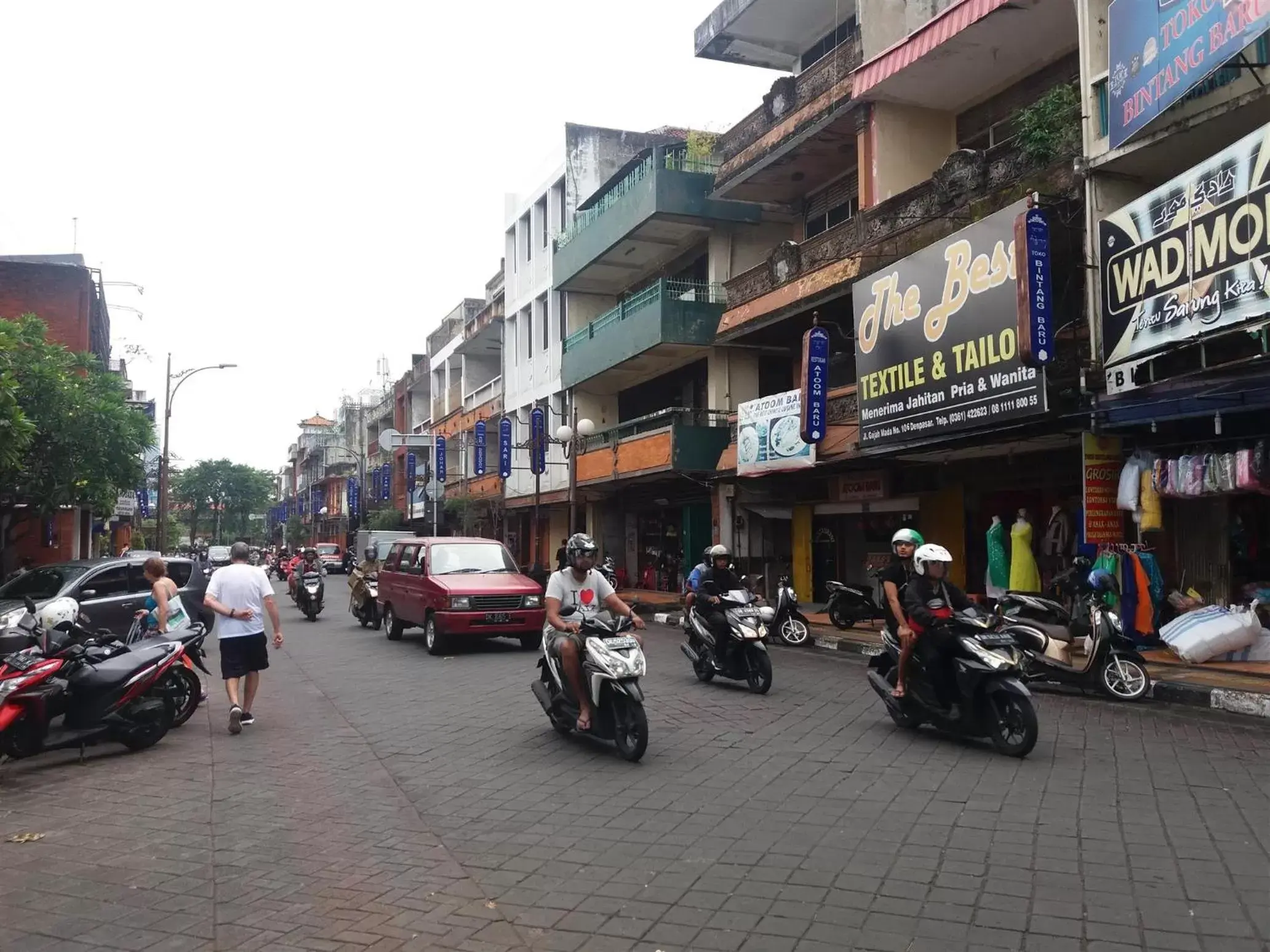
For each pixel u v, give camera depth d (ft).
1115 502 39.06
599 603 26.78
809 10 65.72
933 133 56.24
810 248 58.70
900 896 14.30
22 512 63.26
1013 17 45.50
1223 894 14.23
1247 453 32.58
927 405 45.27
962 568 53.78
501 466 101.65
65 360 59.00
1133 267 36.04
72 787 22.24
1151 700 31.68
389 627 56.54
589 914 13.87
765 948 12.60
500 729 28.27
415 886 15.24
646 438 75.31
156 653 26.76
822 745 25.07
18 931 13.57
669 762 23.45
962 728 24.64
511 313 116.47
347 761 24.41
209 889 15.19
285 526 352.49
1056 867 15.44
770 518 71.77
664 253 85.40
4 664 24.76
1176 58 33.58
